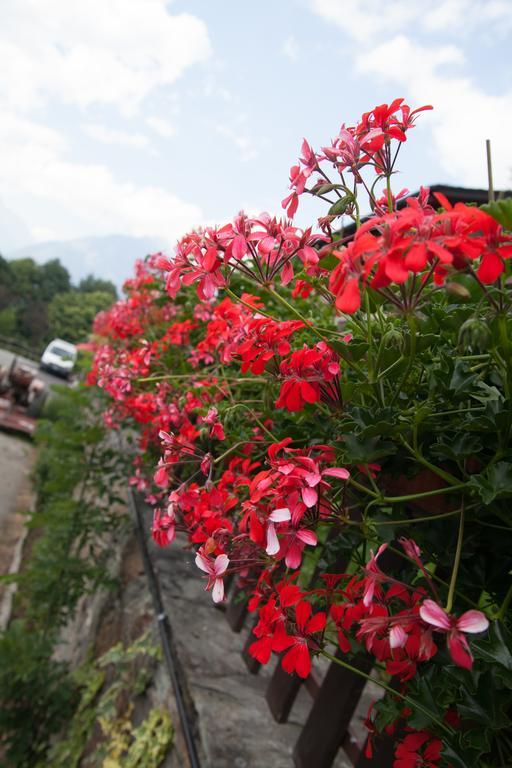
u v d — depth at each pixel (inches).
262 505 35.7
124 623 149.6
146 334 125.9
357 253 28.3
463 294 29.5
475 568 39.1
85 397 221.1
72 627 225.3
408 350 35.6
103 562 192.5
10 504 396.8
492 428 33.2
